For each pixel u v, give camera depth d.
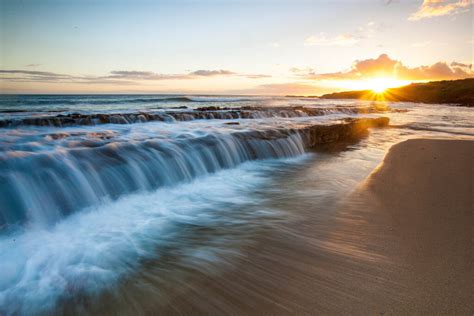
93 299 2.93
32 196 4.90
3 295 2.98
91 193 5.64
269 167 9.20
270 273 3.31
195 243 4.11
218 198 6.16
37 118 12.76
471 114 35.09
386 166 8.30
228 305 2.79
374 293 2.87
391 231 4.23
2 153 5.81
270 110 22.44
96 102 42.59
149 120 16.11
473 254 3.54
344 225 4.51
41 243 4.11
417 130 18.98
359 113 32.28
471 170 7.78
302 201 5.79
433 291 2.87
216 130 11.43
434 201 5.44
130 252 3.87
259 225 4.67
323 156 11.00
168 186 7.00
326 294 2.89
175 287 3.10
